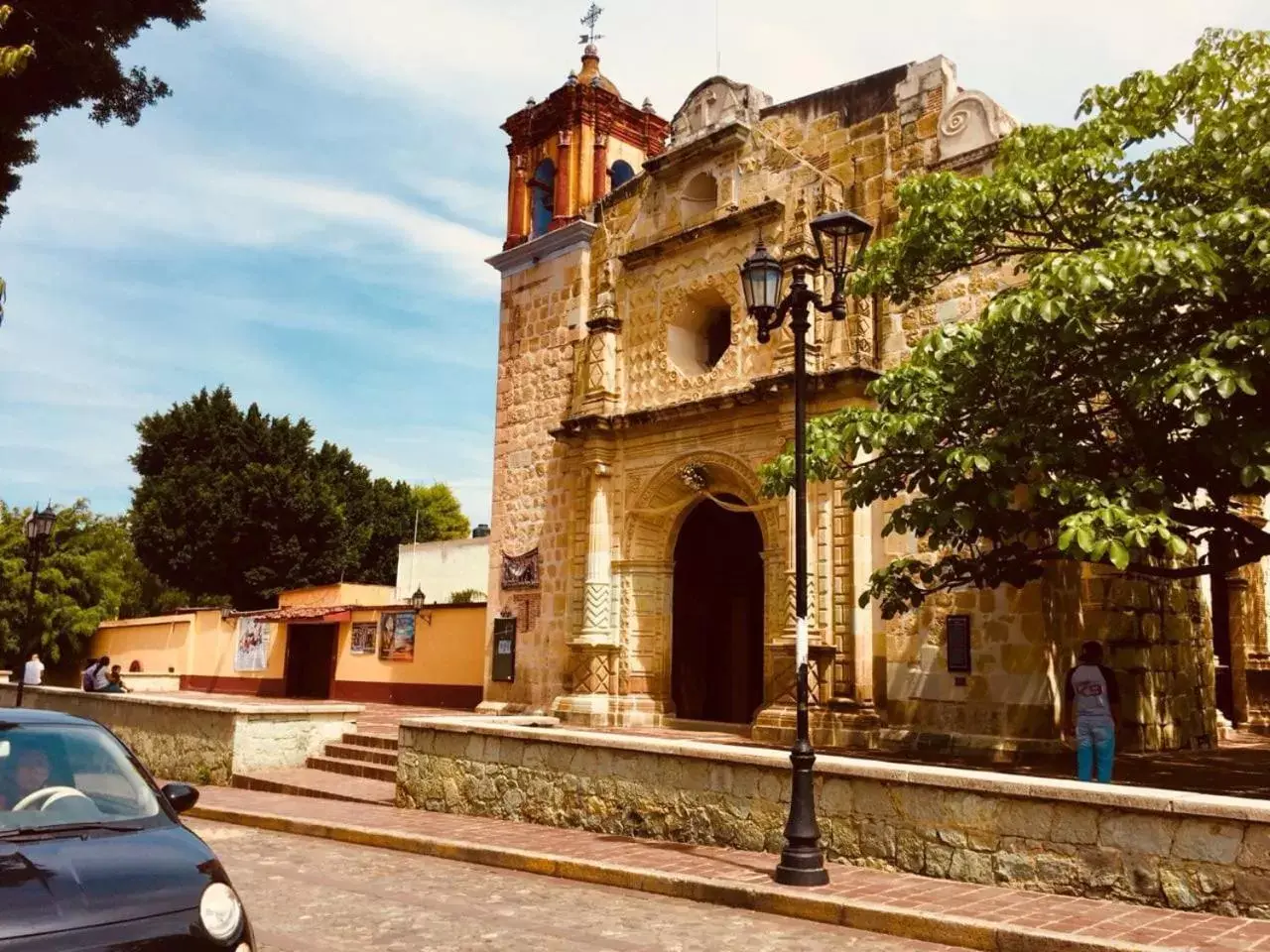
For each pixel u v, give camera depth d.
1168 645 17.83
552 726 15.04
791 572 18.12
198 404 48.16
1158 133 11.80
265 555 45.94
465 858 10.74
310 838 12.29
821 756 10.26
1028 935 7.24
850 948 7.50
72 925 4.73
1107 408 11.77
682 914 8.48
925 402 11.73
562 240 24.11
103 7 12.59
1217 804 7.70
